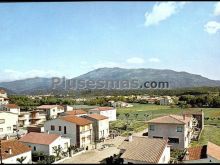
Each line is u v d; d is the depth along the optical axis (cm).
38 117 7562
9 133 5991
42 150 3959
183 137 4378
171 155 3725
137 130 6194
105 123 5584
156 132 4575
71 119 4897
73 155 4012
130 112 9200
